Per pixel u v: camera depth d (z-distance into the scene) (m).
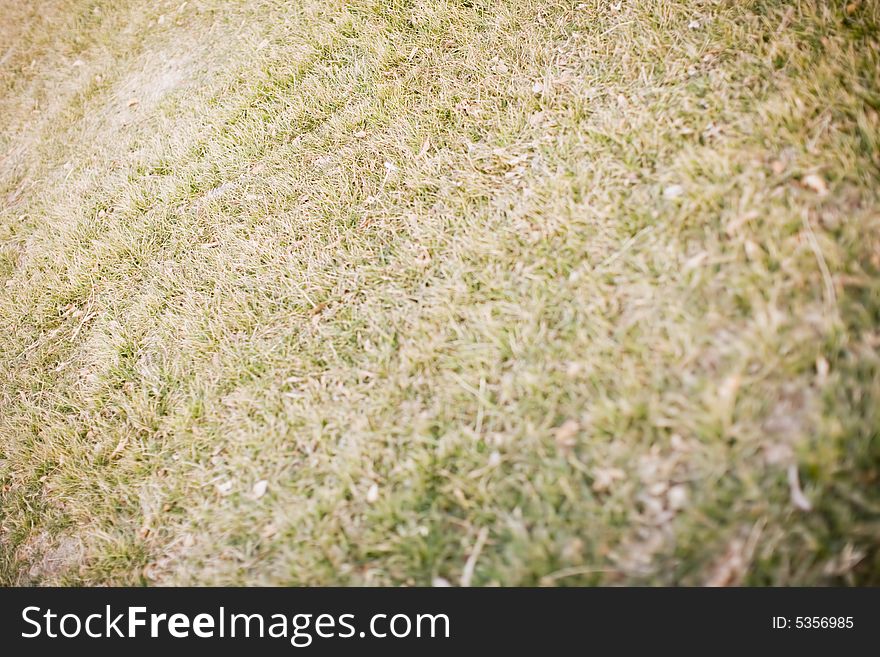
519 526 1.88
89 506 2.66
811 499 1.60
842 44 2.36
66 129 5.07
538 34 3.25
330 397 2.47
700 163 2.25
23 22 6.54
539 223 2.51
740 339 1.87
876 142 2.04
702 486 1.75
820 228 1.95
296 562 2.11
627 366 1.97
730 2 2.77
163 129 4.27
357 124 3.46
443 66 3.43
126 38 5.58
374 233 2.94
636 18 2.98
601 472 1.88
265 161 3.59
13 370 3.41
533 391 2.09
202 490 2.48
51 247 3.98
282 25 4.42
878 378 1.65
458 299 2.45
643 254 2.18
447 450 2.11
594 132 2.63
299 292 2.85
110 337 3.23
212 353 2.86
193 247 3.41
